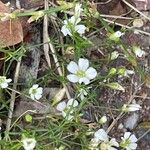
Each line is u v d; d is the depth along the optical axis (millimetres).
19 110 105
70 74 101
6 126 104
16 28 103
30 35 108
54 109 105
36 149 96
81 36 104
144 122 108
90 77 99
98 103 107
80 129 101
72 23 100
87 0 107
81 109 104
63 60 106
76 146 104
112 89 108
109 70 105
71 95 106
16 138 104
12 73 107
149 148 107
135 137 101
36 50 108
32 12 97
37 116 106
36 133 102
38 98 101
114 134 107
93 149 99
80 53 102
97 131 99
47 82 107
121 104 108
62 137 102
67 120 97
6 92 106
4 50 99
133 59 103
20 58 105
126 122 108
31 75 105
